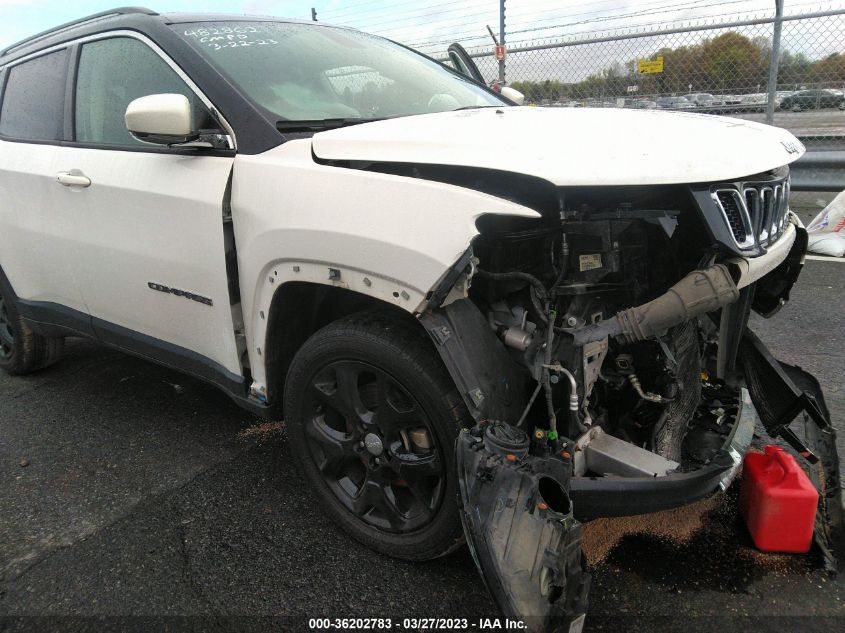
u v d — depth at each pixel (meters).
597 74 7.74
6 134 3.46
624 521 2.35
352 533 2.28
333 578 2.15
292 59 2.67
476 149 1.83
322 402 2.22
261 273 2.16
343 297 2.29
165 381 3.82
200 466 2.87
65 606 2.07
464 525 1.73
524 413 1.82
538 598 1.58
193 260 2.40
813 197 7.41
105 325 3.08
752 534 2.20
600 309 1.94
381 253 1.81
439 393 1.85
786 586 2.04
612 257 1.82
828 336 4.02
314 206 1.97
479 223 1.79
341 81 2.71
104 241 2.77
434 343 1.78
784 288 2.53
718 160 1.83
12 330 3.78
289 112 2.37
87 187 2.77
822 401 2.44
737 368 2.44
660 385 2.08
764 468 2.20
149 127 2.22
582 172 1.70
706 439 2.22
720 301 1.72
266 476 2.78
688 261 1.98
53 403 3.58
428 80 3.09
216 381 2.61
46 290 3.36
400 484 2.14
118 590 2.13
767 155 1.99
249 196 2.17
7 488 2.76
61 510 2.59
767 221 2.04
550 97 8.06
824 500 2.25
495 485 1.67
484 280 1.96
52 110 3.16
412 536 2.10
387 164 2.02
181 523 2.47
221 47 2.55
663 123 2.10
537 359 1.84
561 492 1.67
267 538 2.36
